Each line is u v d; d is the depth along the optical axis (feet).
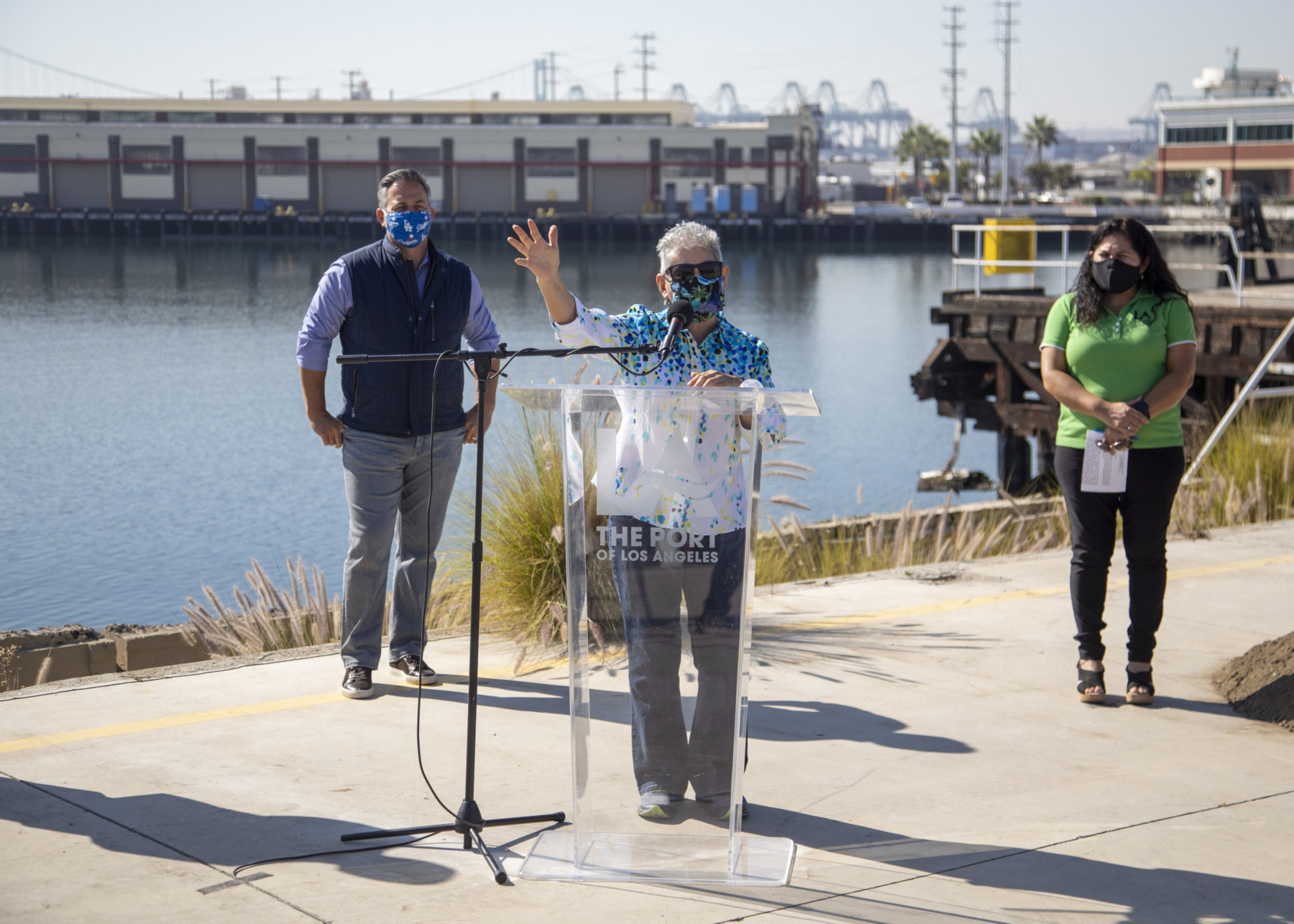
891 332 125.49
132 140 318.45
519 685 17.07
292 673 17.52
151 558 43.24
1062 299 16.37
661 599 11.11
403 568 17.19
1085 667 16.47
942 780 13.58
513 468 20.47
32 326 123.95
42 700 16.11
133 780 13.28
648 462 11.05
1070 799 13.08
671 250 11.81
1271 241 85.66
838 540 29.81
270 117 322.75
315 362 16.24
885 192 476.54
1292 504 32.53
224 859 11.32
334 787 13.15
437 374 16.56
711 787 11.12
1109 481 15.72
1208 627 20.01
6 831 11.88
